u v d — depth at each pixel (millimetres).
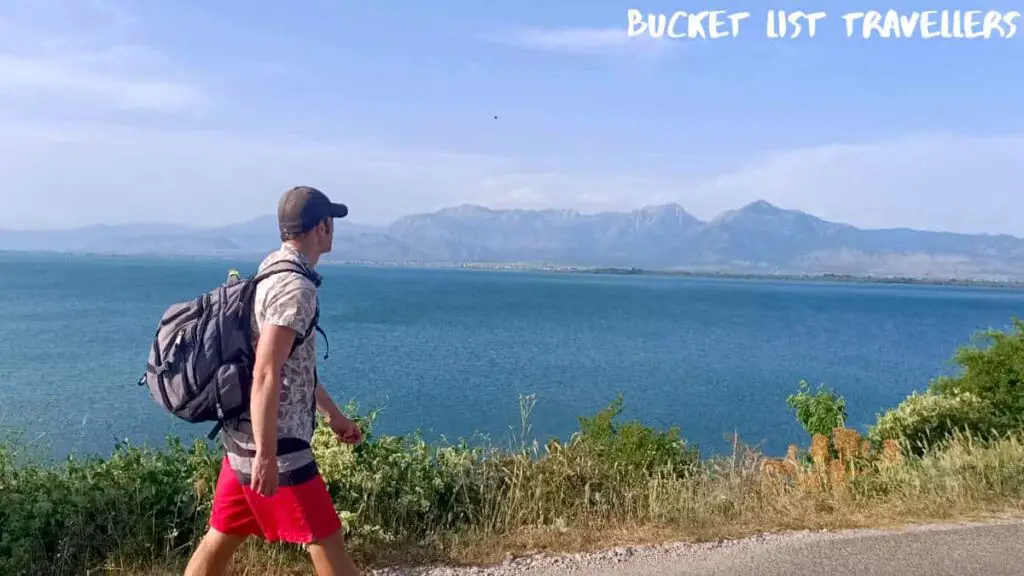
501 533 5211
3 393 19312
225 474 3514
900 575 4547
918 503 6035
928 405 9867
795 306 105938
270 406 3205
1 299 66000
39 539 4488
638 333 49375
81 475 4996
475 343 38250
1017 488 6453
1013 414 10305
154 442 12719
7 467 5102
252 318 3369
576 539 5117
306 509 3402
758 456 7645
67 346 31266
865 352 41875
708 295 139625
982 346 11680
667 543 5070
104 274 139750
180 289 87188
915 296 189375
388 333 42375
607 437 7594
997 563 4758
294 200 3510
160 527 4766
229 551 3588
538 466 6191
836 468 6527
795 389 25266
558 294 121750
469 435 15344
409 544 4957
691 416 19578
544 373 27484
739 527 5457
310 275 3439
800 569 4617
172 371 3320
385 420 17281
